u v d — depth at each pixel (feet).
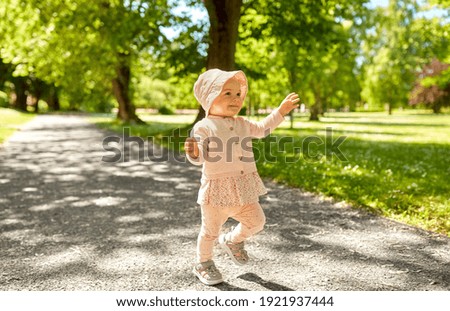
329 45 55.21
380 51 175.11
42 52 68.23
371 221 15.96
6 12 54.80
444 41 70.79
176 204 19.17
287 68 81.76
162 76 74.18
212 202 10.21
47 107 226.58
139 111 244.63
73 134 64.75
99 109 205.16
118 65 76.84
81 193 21.80
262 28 54.44
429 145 48.52
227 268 11.52
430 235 14.23
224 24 46.93
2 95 159.84
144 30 46.85
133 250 12.97
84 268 11.57
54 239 14.12
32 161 34.63
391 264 11.71
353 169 27.12
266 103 123.65
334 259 12.09
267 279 10.79
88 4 48.42
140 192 21.97
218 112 10.63
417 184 22.43
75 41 63.52
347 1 53.67
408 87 198.08
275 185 23.49
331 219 16.29
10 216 17.25
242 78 10.96
